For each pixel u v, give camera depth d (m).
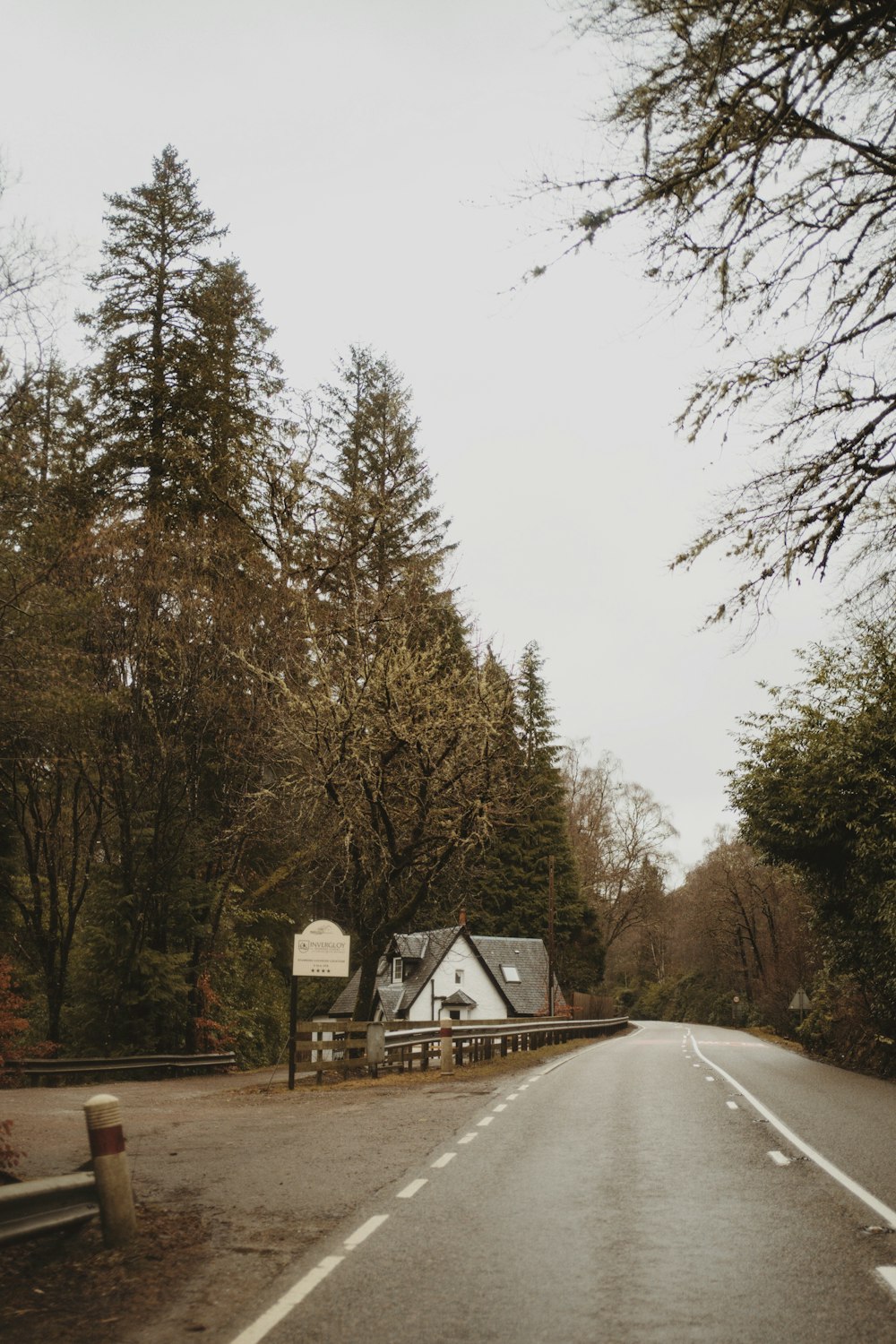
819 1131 13.61
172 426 31.31
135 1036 30.41
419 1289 6.60
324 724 23.67
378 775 24.00
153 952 30.23
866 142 7.75
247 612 30.02
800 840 26.36
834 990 32.22
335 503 29.77
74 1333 5.87
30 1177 10.34
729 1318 5.99
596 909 74.50
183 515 30.67
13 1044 25.89
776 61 6.97
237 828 29.28
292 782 25.70
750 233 7.90
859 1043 27.48
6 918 30.58
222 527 30.66
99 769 30.08
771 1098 17.94
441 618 27.36
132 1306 6.36
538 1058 30.05
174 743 29.94
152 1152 12.49
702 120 7.32
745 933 77.19
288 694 24.86
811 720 26.02
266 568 30.36
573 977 68.50
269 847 33.72
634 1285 6.66
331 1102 18.45
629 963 108.88
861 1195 9.35
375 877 25.52
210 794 32.03
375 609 26.77
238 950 35.72
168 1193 9.76
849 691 25.31
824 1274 6.88
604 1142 12.74
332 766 23.70
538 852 66.62
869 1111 15.88
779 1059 29.83
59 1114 17.84
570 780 77.81
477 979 60.03
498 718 24.58
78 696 21.47
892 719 24.33
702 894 73.75
